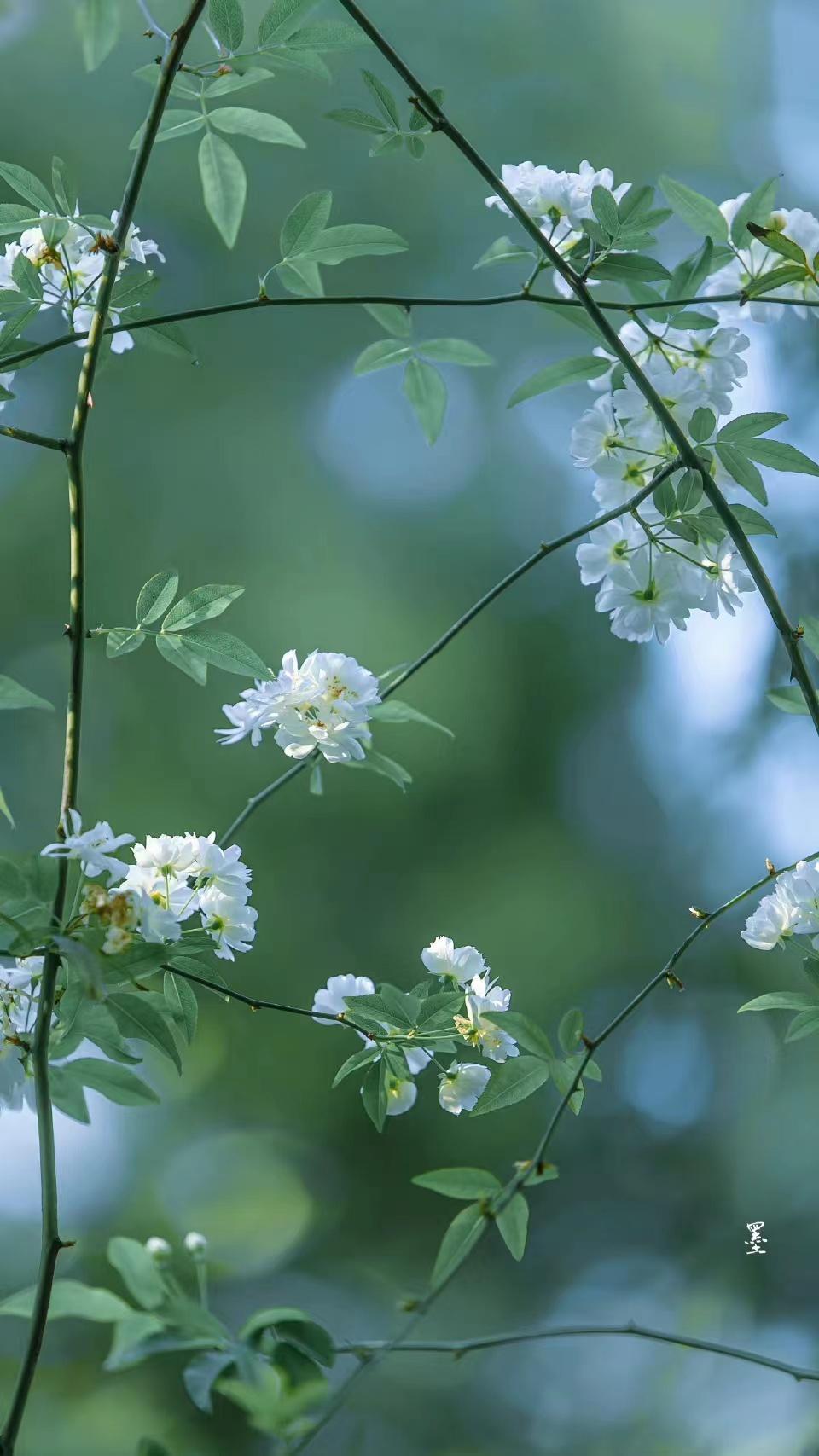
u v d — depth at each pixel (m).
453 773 8.10
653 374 2.22
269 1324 1.68
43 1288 1.63
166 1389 4.04
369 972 7.89
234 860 1.96
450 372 8.65
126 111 7.83
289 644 7.88
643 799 8.58
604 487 2.25
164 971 1.99
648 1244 8.20
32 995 1.84
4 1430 1.60
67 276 2.19
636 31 8.59
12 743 7.87
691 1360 6.18
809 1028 2.15
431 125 2.11
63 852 1.71
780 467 2.15
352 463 8.39
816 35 8.73
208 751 7.80
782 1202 7.73
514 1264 8.02
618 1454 6.05
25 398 7.88
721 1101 8.27
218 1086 7.77
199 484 7.99
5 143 7.59
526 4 8.43
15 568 7.86
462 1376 5.88
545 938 8.16
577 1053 2.02
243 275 8.17
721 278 2.33
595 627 8.52
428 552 8.36
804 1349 5.86
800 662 2.07
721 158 8.73
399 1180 7.98
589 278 2.17
